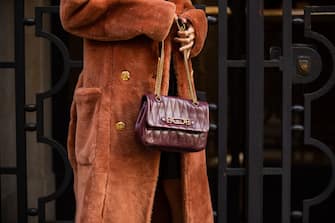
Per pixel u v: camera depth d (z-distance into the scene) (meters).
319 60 4.28
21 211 4.39
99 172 3.14
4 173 4.39
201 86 5.14
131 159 3.17
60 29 6.02
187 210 3.29
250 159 4.29
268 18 7.15
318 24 6.88
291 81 4.29
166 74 3.20
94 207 3.13
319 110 7.62
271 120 7.47
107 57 3.19
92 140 3.18
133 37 3.13
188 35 3.27
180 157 3.33
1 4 5.50
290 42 4.28
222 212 4.32
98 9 3.07
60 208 6.02
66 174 4.38
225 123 4.31
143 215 3.18
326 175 6.94
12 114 5.60
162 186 3.49
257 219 4.29
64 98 6.11
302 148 7.23
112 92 3.17
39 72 5.88
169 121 3.05
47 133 6.07
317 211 6.55
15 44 4.35
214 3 5.16
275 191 6.48
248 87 4.28
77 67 4.34
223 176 4.32
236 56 5.56
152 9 3.08
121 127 3.16
